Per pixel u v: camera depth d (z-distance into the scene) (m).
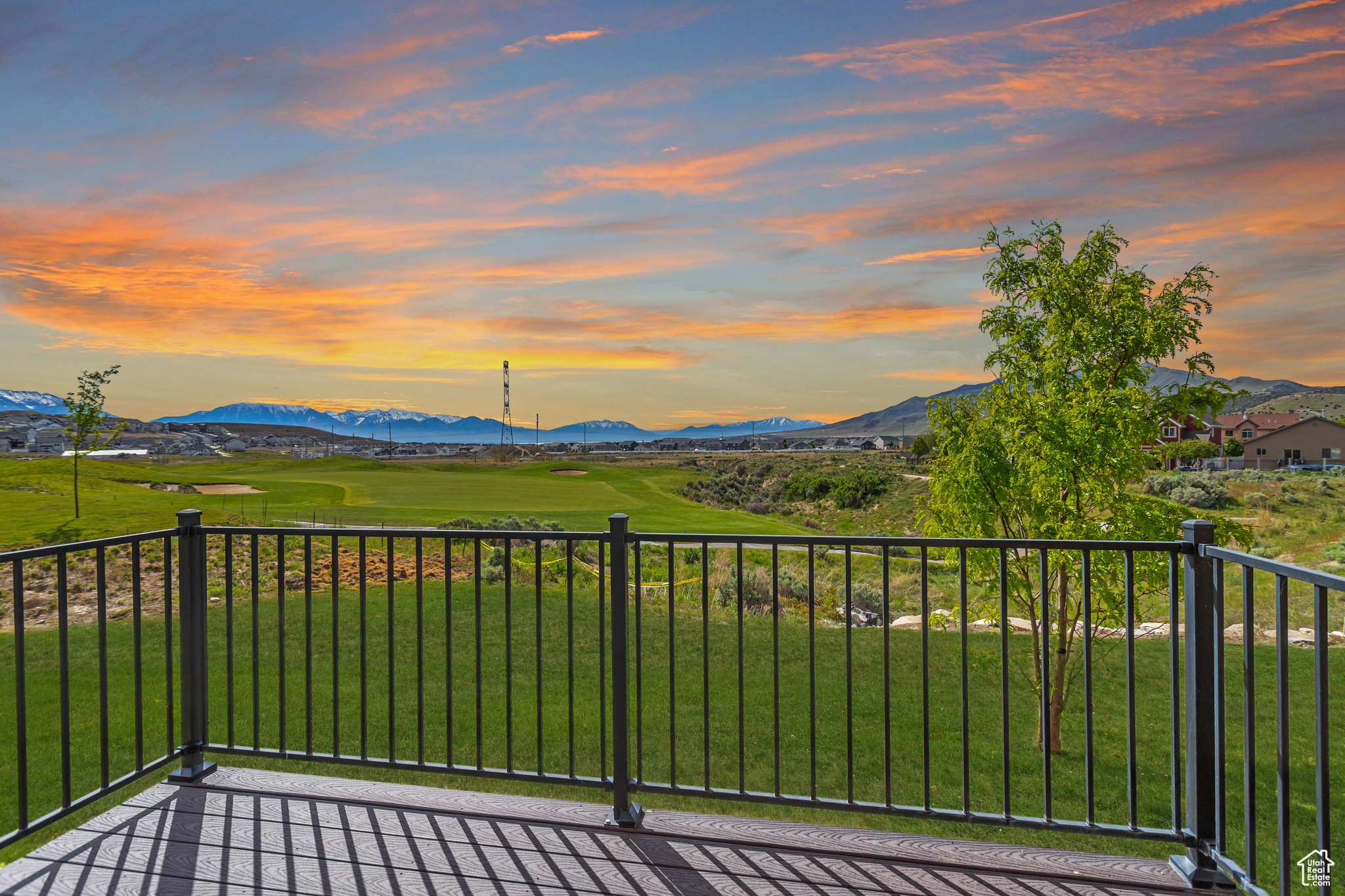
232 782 2.71
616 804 2.42
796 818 3.60
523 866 2.20
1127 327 4.55
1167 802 3.97
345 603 9.23
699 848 2.30
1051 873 2.15
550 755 4.35
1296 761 4.34
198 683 2.75
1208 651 2.14
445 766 2.55
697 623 8.15
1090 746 2.28
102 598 2.48
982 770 4.38
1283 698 1.83
